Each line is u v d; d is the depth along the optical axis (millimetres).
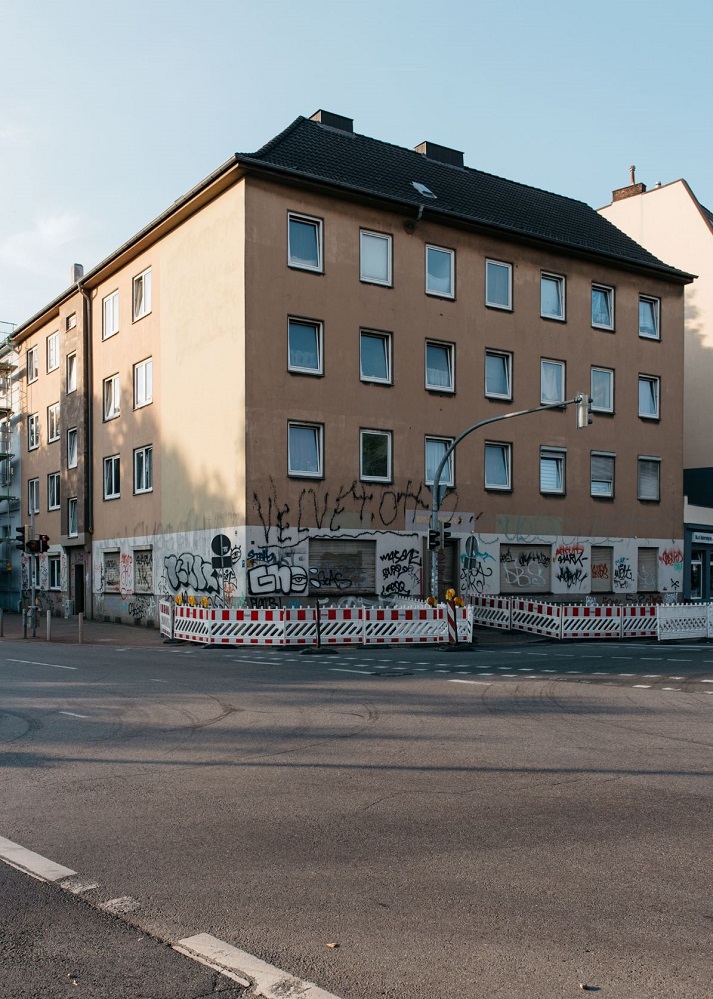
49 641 25766
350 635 23578
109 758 8867
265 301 25859
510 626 28234
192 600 25859
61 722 10992
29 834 6242
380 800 7227
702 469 39875
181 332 28969
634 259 34031
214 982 3982
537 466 31391
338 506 26844
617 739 10078
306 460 26641
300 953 4277
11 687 14438
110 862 5625
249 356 25500
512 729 10688
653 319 35594
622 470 33844
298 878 5336
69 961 4199
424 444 28734
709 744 9797
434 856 5777
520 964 4164
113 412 34406
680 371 36000
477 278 30312
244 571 25281
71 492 37500
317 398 26625
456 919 4703
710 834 6324
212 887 5168
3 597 46031
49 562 40625
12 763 8617
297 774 8188
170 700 12977
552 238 31688
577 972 4082
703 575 36500
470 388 29906
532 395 31453
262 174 25781
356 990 3908
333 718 11414
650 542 34375
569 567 32000
